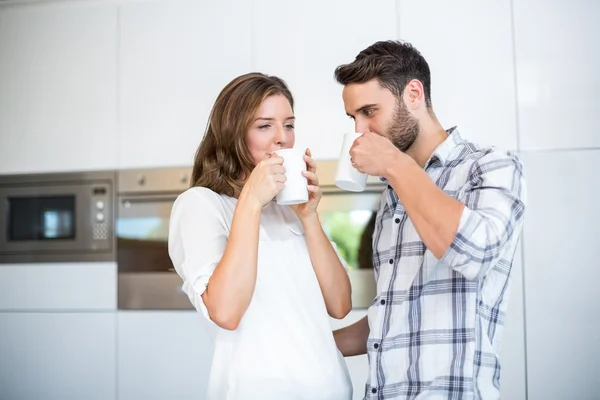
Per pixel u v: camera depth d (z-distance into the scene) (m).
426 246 1.18
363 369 2.41
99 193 2.68
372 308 1.30
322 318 1.29
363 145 1.13
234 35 2.57
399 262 1.25
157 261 2.61
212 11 2.59
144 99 2.64
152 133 2.63
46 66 2.73
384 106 1.26
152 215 2.63
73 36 2.71
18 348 2.70
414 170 1.10
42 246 2.72
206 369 2.53
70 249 2.70
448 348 1.17
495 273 1.19
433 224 1.05
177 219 1.26
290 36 2.53
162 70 2.63
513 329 2.36
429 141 1.29
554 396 2.33
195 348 2.55
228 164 1.33
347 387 1.29
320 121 2.50
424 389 1.17
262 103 1.30
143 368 2.59
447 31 2.42
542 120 2.37
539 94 2.37
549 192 2.36
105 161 2.67
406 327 1.21
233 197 1.34
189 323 2.55
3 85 2.74
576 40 2.35
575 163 2.35
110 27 2.68
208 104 2.60
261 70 2.55
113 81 2.67
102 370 2.62
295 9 2.53
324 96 2.50
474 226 1.04
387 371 1.22
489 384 1.16
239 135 1.30
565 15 2.36
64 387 2.65
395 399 1.20
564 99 2.36
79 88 2.70
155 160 2.63
